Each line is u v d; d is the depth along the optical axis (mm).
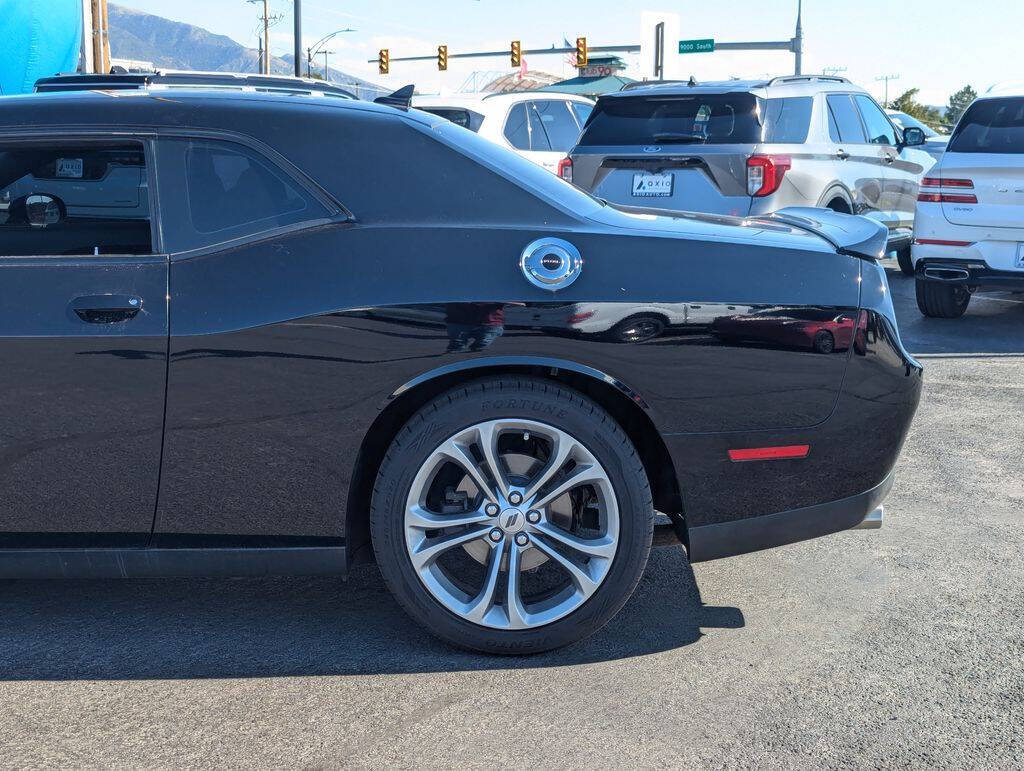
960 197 8109
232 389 2719
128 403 2723
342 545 2838
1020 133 7949
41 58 12453
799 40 40156
